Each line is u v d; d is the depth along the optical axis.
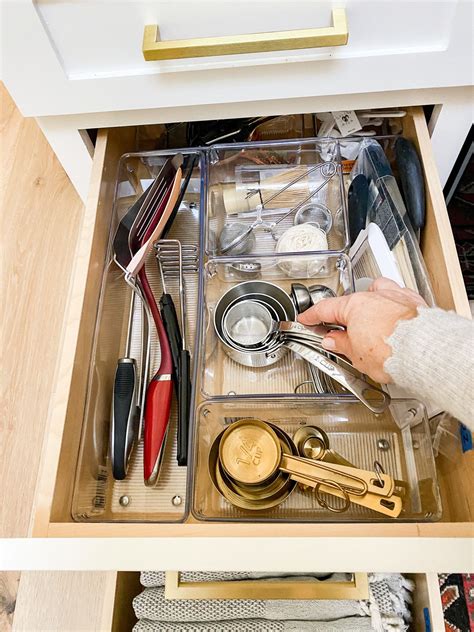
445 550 0.45
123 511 0.65
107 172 0.75
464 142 0.75
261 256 0.73
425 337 0.45
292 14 0.54
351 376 0.61
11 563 0.46
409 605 0.69
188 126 0.84
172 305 0.71
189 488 0.59
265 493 0.60
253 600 0.62
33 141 1.36
